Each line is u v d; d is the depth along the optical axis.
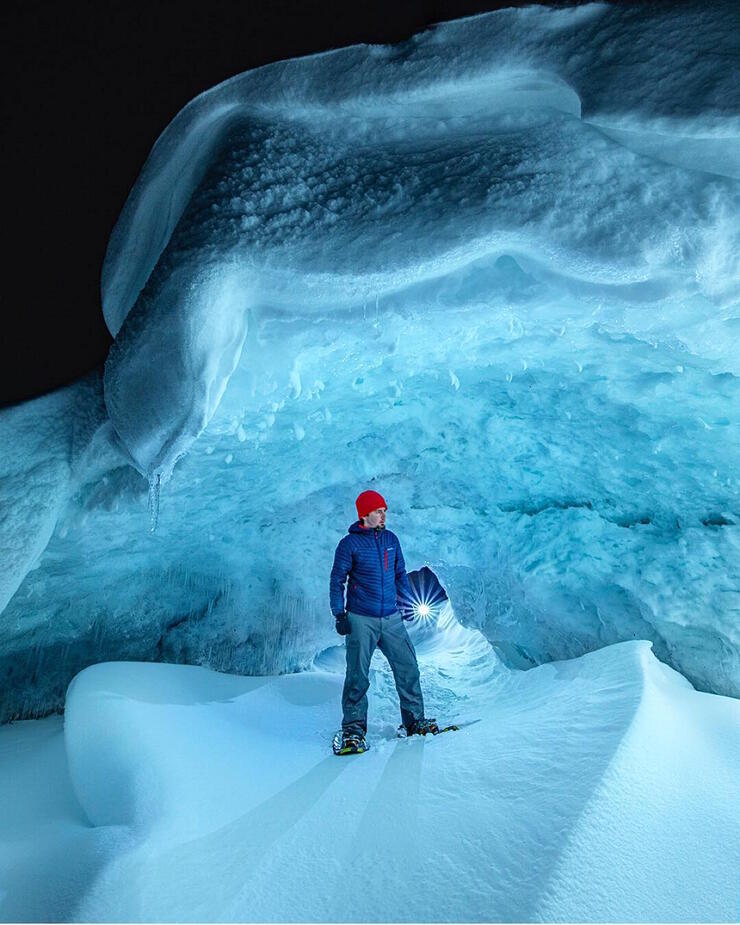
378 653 5.45
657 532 4.23
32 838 2.51
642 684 2.93
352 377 3.72
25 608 4.62
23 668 4.87
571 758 2.41
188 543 4.97
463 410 4.37
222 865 2.10
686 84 2.76
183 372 3.25
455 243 2.91
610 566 4.32
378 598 3.51
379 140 3.53
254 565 5.39
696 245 2.74
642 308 2.96
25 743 4.11
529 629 4.84
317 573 5.43
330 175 3.36
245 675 5.26
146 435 3.64
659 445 3.82
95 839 2.19
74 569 4.66
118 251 4.36
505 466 4.70
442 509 5.19
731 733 2.80
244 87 3.69
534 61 3.12
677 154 2.89
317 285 3.09
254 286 3.18
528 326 3.28
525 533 4.84
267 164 3.40
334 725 3.85
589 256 2.79
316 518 5.25
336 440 4.51
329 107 3.50
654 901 1.75
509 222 2.87
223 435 3.87
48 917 1.83
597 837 1.91
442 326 3.26
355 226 3.09
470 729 3.21
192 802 2.50
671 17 2.93
